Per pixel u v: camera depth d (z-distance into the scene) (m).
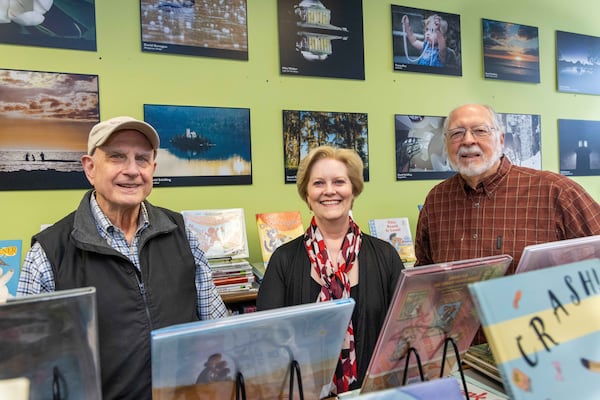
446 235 1.66
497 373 0.87
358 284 1.19
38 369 0.47
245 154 2.25
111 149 1.04
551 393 0.51
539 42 3.03
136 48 2.04
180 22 2.11
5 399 0.40
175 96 2.11
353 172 1.27
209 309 1.29
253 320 0.54
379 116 2.58
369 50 2.54
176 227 1.22
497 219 1.52
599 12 3.18
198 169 2.15
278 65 2.31
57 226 1.06
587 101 3.19
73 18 1.93
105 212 1.11
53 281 0.99
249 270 1.94
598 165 3.19
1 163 1.82
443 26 2.73
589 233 1.37
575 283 0.60
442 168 2.76
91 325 0.50
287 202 2.35
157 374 0.52
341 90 2.47
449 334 0.76
